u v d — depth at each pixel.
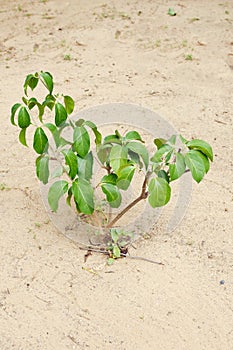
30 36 2.98
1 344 1.63
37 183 2.04
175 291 1.74
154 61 2.72
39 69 2.67
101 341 1.64
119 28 3.05
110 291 1.73
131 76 2.62
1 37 2.96
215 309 1.70
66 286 1.75
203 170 1.68
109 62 2.72
